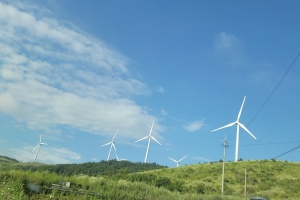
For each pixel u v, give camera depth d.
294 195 65.25
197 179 84.19
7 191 17.66
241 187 75.50
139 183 37.41
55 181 27.30
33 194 21.83
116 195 29.02
